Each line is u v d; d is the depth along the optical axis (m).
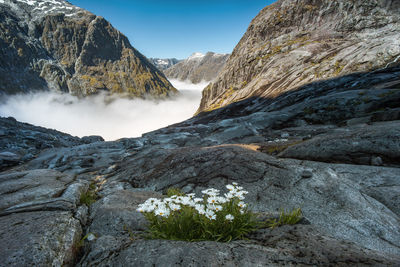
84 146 18.80
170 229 2.56
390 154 5.84
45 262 2.16
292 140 11.34
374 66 26.23
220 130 18.61
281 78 43.53
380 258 1.89
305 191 4.80
